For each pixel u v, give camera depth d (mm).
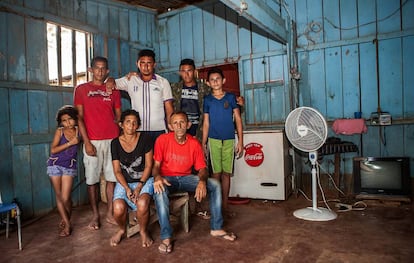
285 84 4504
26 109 3596
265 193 4039
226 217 3383
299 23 4398
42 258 2529
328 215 3258
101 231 3148
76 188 4148
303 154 4465
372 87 4035
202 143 3504
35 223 3459
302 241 2670
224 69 5168
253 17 3055
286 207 3736
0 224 3207
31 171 3646
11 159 3447
